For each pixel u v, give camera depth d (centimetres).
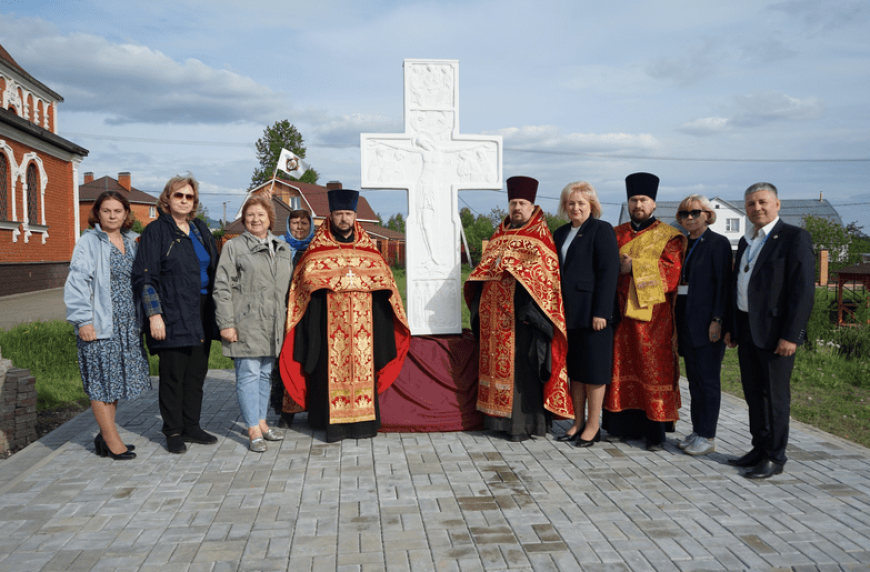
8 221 1847
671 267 447
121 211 436
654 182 460
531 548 304
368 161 538
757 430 416
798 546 307
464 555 297
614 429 480
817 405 654
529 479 398
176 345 442
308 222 580
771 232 407
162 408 457
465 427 504
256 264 460
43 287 2072
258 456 445
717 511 349
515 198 482
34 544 310
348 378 478
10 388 510
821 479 400
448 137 546
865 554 300
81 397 689
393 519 337
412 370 517
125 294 432
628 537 316
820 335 1030
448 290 549
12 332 909
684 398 638
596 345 452
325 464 427
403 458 439
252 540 313
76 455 451
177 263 442
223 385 700
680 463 431
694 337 442
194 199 463
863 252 3266
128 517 342
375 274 486
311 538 315
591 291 451
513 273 461
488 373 486
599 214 475
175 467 423
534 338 467
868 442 536
